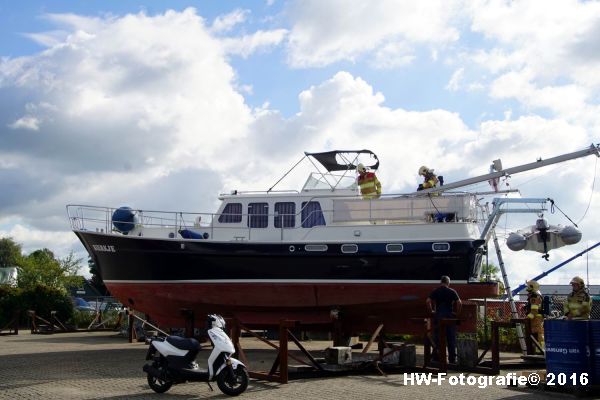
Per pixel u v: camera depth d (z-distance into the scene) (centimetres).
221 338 882
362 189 1638
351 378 1049
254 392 894
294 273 1498
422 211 1523
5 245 7844
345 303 1487
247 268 1512
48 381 988
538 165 1484
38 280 3334
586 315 1039
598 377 862
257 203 1633
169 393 882
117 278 1598
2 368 1160
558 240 1509
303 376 1047
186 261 1531
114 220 1628
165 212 1658
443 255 1441
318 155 1681
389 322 1514
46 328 2439
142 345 1708
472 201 1522
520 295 1892
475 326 1442
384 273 1470
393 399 837
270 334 1980
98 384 961
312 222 1593
